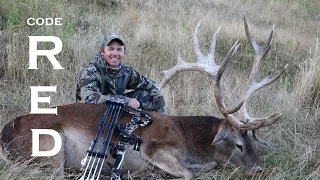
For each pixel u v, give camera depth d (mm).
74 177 4680
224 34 10555
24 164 4469
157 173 4770
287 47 10445
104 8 11312
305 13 17656
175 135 4754
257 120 4617
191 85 6723
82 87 5012
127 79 5293
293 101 6387
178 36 8773
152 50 8195
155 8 12477
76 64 6973
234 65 8484
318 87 6570
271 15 15789
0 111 5707
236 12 15023
